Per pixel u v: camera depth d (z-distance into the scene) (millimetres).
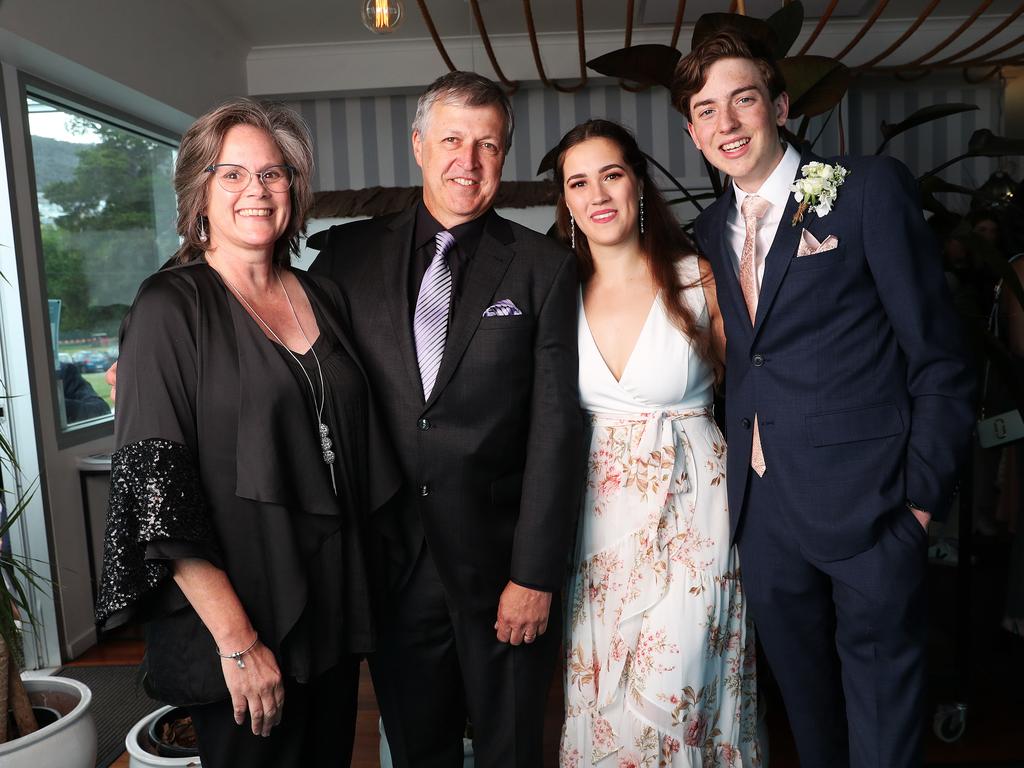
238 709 1361
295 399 1440
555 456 1712
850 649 1730
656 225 1896
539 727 1824
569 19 4922
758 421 1736
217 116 1457
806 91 2385
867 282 1673
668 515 1794
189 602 1380
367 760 2467
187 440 1360
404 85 5383
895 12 4832
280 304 1556
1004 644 3117
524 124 5672
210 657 1377
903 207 1639
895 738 1697
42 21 3191
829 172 1665
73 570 3502
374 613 1610
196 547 1311
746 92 1685
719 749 1872
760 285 1748
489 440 1709
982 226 3367
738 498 1782
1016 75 5391
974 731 2574
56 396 3516
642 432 1814
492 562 1743
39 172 3598
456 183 1717
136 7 3957
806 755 1904
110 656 3455
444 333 1720
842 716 1911
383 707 1833
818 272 1652
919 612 1696
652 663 1768
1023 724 2609
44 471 3357
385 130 5762
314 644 1443
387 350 1703
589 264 1969
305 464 1436
